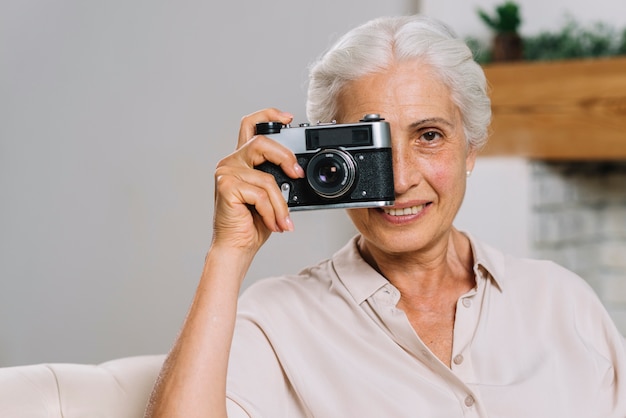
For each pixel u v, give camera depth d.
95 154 3.62
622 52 2.83
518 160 2.96
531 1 2.94
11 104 3.76
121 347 3.62
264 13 3.29
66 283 3.71
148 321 3.56
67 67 3.65
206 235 3.44
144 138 3.53
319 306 1.47
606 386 1.47
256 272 3.32
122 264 3.60
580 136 2.85
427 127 1.35
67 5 3.64
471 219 3.04
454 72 1.36
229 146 3.38
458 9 3.01
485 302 1.46
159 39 3.49
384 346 1.42
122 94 3.57
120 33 3.55
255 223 1.30
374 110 1.35
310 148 1.29
